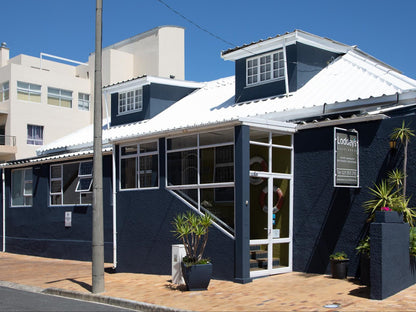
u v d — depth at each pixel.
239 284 10.73
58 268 15.88
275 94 16.64
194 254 10.67
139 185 14.30
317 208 11.69
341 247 11.13
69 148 22.78
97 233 11.06
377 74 14.12
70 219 18.41
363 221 10.80
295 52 16.14
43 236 19.50
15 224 21.06
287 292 9.69
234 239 11.12
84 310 9.27
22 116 31.22
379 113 11.21
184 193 12.80
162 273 13.17
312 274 11.52
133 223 14.23
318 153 11.80
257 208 12.61
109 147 17.41
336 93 13.82
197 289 10.37
